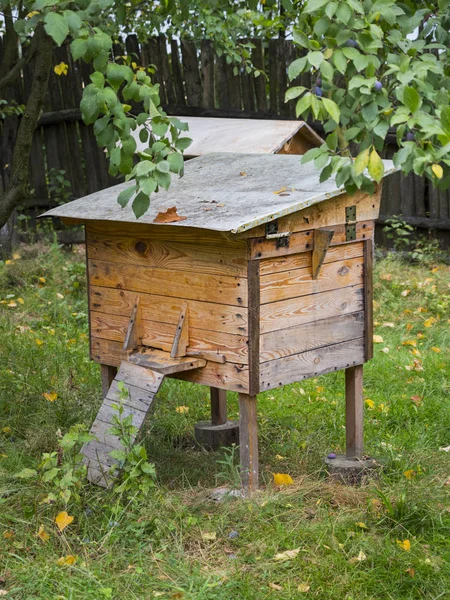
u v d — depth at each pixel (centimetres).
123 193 298
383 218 865
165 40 887
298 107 271
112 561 311
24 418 458
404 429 464
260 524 339
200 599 285
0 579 298
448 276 771
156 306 383
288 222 349
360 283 396
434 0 340
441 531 341
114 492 345
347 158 293
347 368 407
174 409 499
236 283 346
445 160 261
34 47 516
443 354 596
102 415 378
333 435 456
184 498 368
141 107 870
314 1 272
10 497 356
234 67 823
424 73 282
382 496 348
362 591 296
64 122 912
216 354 362
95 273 408
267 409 498
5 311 677
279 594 293
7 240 862
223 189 382
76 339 609
